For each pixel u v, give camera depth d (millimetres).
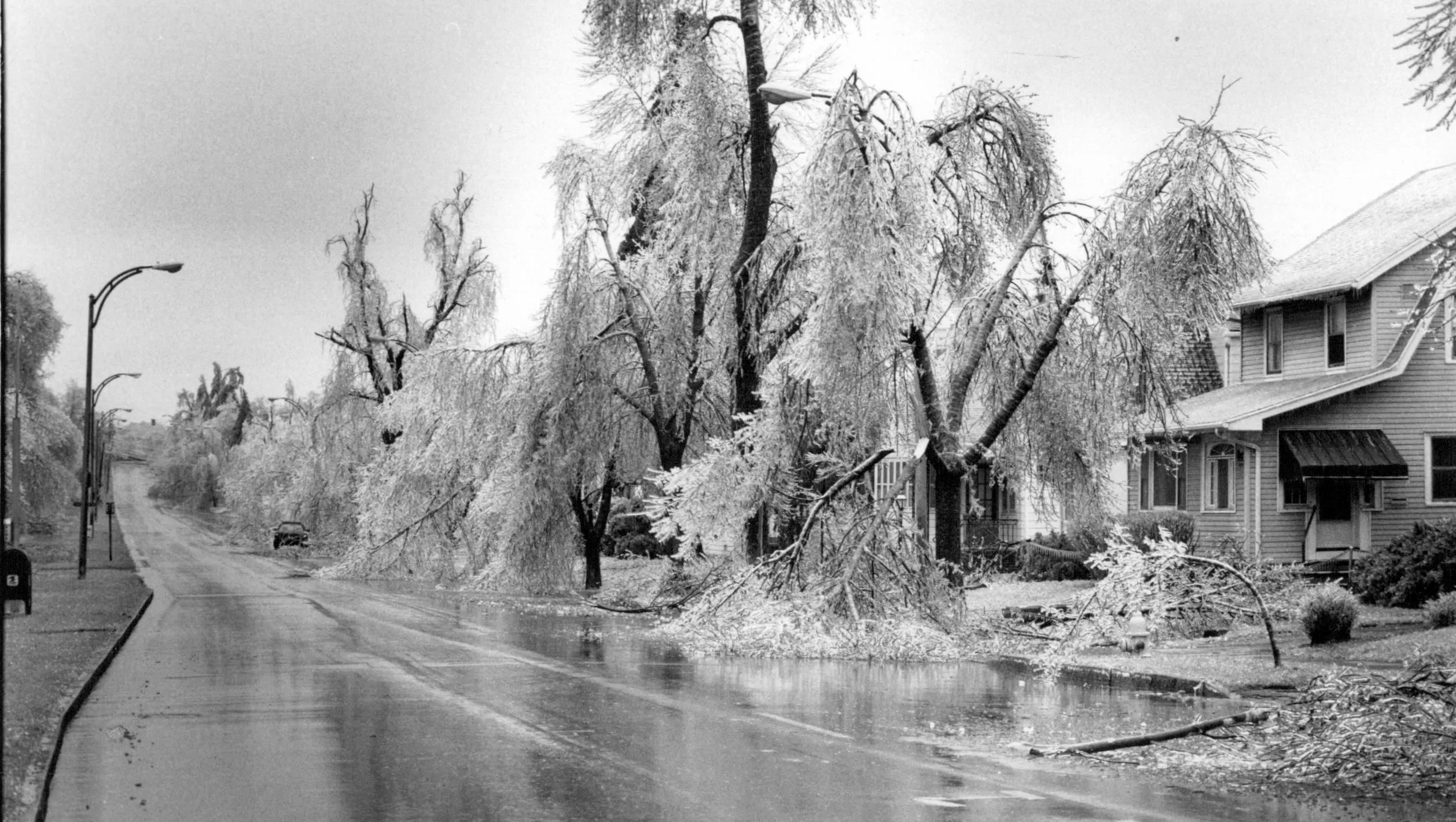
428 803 9297
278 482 75250
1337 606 20578
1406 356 32719
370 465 46219
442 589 39625
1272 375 37594
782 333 28906
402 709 14242
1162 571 20016
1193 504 37000
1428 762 10766
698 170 30219
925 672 19125
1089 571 35219
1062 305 25516
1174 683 17281
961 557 26734
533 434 34344
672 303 33312
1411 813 9398
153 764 10898
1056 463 27922
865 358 23141
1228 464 35500
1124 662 19203
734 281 29281
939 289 26328
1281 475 33906
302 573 49406
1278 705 14078
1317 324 35719
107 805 9312
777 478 27391
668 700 15234
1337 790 10266
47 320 64625
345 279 54812
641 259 33938
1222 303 24047
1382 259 32750
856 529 24469
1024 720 13930
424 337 54250
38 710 13070
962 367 26656
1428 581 25078
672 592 31578
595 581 40156
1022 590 33812
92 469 93812
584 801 9367
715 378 33219
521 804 9273
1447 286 14875
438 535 42875
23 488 68500
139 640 22469
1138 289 23453
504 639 23219
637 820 8758
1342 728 11211
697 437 36219
